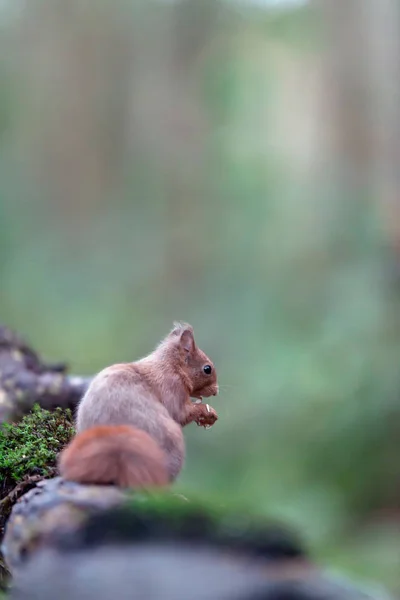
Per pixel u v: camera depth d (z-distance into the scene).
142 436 4.72
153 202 34.00
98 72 35.34
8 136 35.56
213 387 6.00
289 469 19.02
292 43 32.66
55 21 35.72
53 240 33.78
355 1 26.75
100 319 29.58
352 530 16.22
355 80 26.78
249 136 32.25
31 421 6.25
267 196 30.53
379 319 21.52
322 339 22.56
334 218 26.36
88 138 35.22
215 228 31.45
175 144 34.47
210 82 33.66
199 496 4.31
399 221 22.47
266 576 3.56
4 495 5.62
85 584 3.65
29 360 8.81
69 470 4.66
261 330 25.84
